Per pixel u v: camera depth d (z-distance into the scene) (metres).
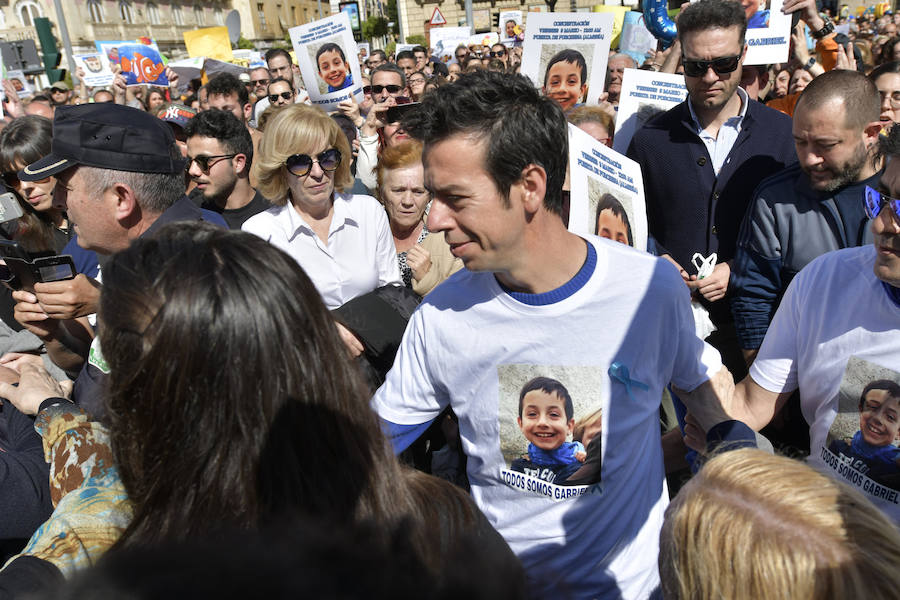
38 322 1.91
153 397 0.77
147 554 0.54
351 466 0.81
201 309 0.76
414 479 0.94
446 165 1.20
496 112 1.16
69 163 1.79
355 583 0.58
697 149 2.89
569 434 1.38
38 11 43.03
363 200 2.92
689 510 0.94
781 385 1.73
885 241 1.31
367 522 0.72
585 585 1.45
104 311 0.80
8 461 1.38
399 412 1.57
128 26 48.31
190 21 54.91
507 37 11.70
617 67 5.39
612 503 1.42
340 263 2.78
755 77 3.66
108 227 1.88
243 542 0.57
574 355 1.35
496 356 1.40
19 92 10.56
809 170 2.21
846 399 1.49
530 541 1.46
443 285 1.48
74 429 1.17
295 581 0.53
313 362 0.81
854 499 0.89
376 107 4.71
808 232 2.30
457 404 1.49
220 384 0.76
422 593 0.65
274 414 0.77
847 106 2.08
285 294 0.81
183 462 0.76
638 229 2.15
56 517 0.93
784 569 0.83
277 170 2.69
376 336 2.14
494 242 1.25
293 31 5.12
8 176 2.72
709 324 2.83
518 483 1.45
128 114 1.90
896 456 1.42
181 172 2.03
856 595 0.80
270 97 6.54
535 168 1.20
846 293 1.50
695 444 1.67
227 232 0.85
